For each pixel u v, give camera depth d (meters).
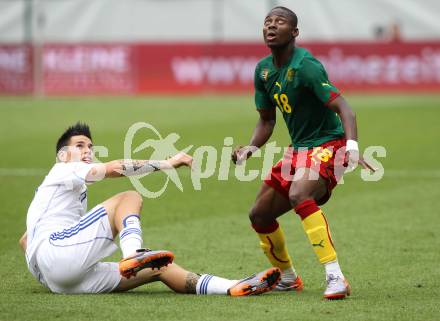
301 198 18.03
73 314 16.39
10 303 17.27
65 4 97.75
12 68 82.25
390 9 96.38
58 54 82.31
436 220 28.58
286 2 96.75
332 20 96.56
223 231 26.72
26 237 19.28
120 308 16.86
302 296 18.28
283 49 18.75
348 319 16.11
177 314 16.42
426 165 41.75
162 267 17.66
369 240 25.28
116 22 98.50
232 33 98.06
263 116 20.17
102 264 18.20
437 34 95.81
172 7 98.81
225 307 17.00
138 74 82.75
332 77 82.38
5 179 37.38
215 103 73.38
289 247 24.34
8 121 60.22
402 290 18.84
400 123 58.50
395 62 82.06
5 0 94.38
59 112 65.88
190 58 82.69
